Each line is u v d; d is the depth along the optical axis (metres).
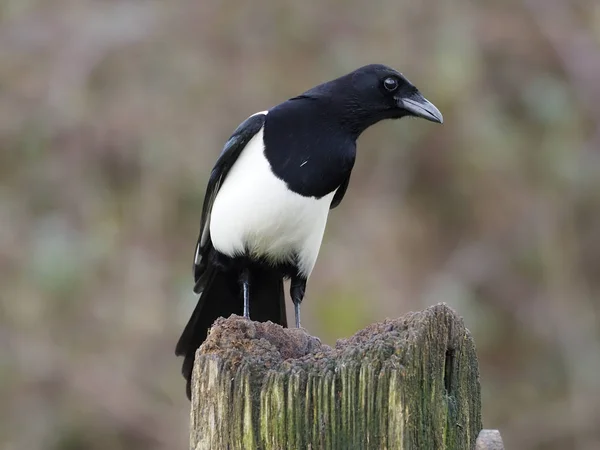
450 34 14.74
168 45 15.05
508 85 15.56
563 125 15.29
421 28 14.91
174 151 14.10
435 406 4.18
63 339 13.10
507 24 15.82
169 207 13.95
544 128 15.30
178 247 13.81
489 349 14.23
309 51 14.91
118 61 15.09
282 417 4.22
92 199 14.12
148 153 14.09
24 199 14.23
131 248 13.71
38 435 12.55
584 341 14.37
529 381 14.12
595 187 14.98
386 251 13.73
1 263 13.48
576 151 15.16
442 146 14.65
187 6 15.29
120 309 13.23
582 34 16.03
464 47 14.80
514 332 14.33
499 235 14.62
